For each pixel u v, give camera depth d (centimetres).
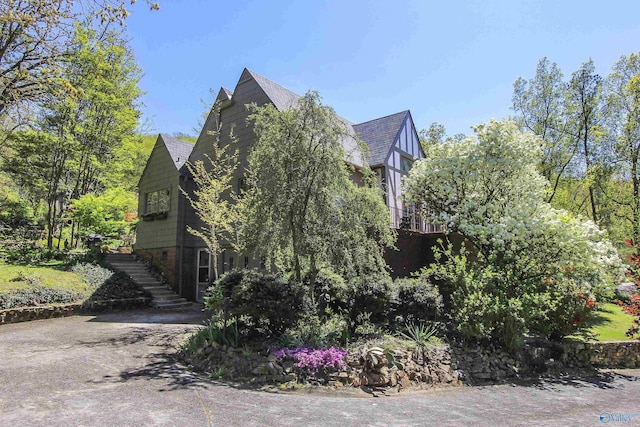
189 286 1477
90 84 1589
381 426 404
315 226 719
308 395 516
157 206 1606
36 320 1038
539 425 441
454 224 1008
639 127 1531
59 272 1285
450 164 1021
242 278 704
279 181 720
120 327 946
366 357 594
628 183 1670
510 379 691
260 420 401
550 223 873
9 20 943
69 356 654
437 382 619
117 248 1883
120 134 1862
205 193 1246
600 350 881
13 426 355
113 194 1742
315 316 730
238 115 1451
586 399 590
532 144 995
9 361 614
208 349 651
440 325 799
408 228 1416
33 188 1777
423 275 888
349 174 789
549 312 841
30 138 1538
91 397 450
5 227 1919
